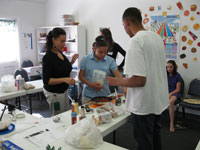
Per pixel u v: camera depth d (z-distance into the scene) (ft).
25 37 18.98
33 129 5.18
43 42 19.36
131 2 14.34
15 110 6.54
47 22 20.42
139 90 4.82
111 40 10.36
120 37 15.37
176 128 10.74
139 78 4.57
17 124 5.49
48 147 4.00
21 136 4.80
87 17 17.16
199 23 11.86
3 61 17.66
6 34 17.78
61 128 5.24
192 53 12.34
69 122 5.62
